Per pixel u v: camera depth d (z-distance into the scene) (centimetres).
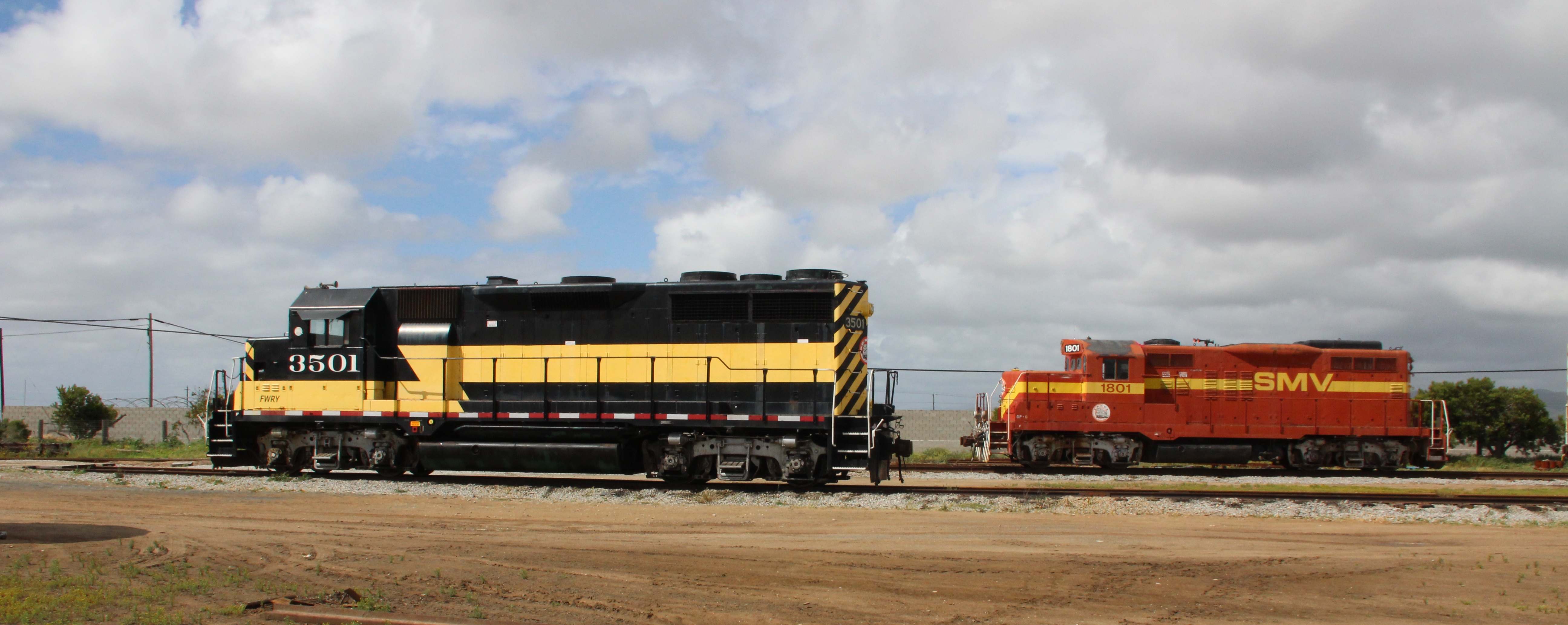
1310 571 1066
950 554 1159
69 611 811
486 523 1402
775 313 1823
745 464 1809
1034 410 2531
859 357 1823
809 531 1329
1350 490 1944
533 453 1873
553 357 1909
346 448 1989
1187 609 901
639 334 1880
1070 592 964
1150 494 1683
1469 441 3562
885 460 1806
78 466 2239
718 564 1088
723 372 1836
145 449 3488
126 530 1287
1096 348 2531
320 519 1428
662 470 1855
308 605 859
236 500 1642
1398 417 2498
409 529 1340
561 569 1054
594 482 1939
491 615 837
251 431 2077
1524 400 3431
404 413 1934
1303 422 2502
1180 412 2506
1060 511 1549
